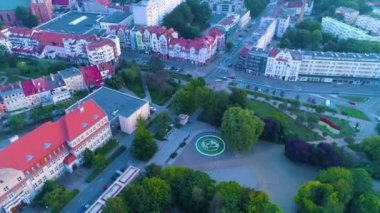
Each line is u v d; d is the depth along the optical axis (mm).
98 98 190875
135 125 182500
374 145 158500
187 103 190625
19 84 199625
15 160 132750
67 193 138000
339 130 181250
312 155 156750
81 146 155750
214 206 121938
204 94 187375
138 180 145250
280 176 155000
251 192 127812
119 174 154625
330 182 135750
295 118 194875
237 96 186625
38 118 188375
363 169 141250
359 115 198750
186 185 134750
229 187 130000
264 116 193750
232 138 160625
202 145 173250
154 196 128250
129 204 126000
